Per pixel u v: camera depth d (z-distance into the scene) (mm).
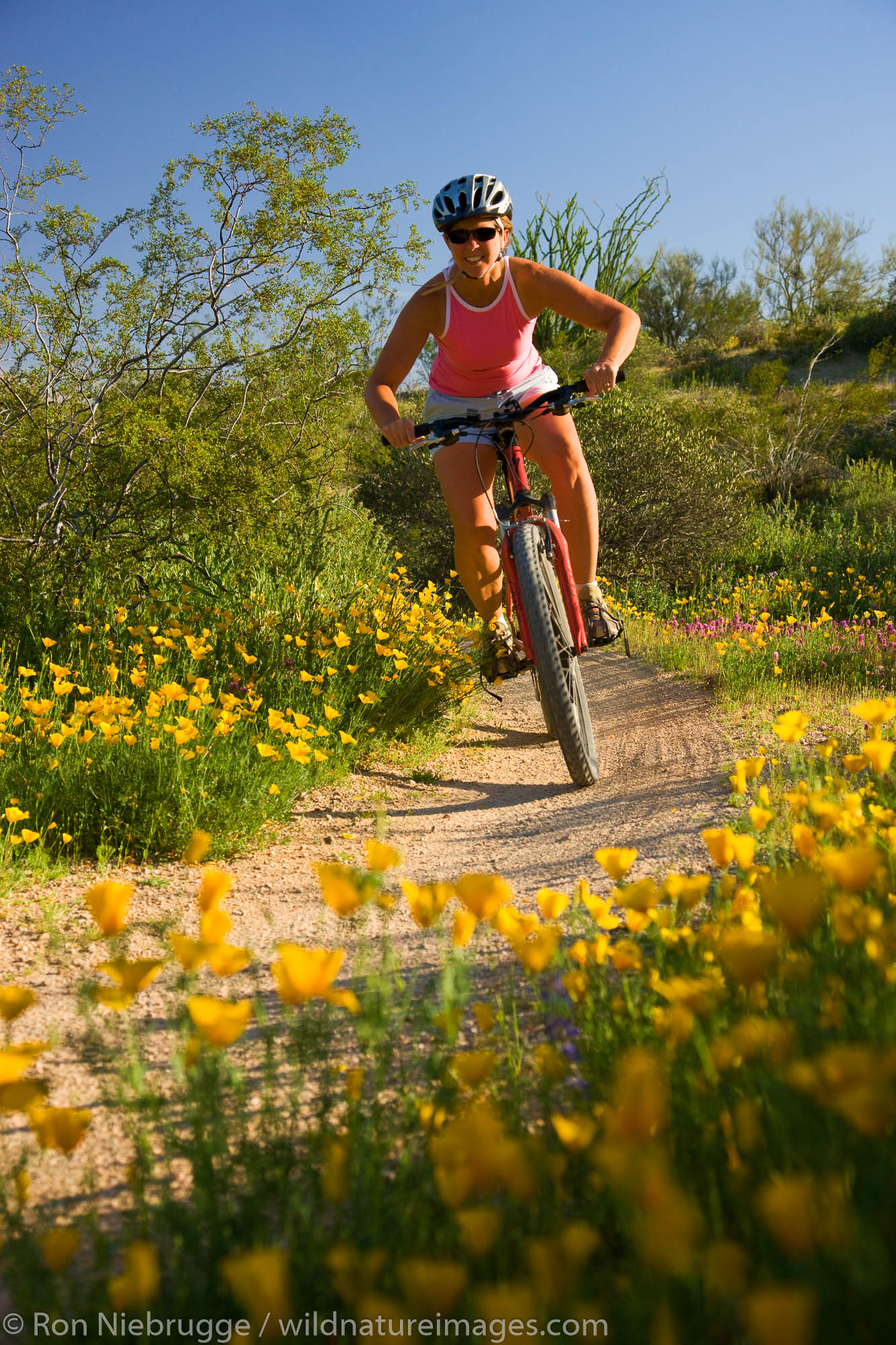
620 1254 1286
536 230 25984
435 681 6371
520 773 5758
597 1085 1573
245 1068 2039
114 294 6609
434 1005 2141
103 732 4141
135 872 3723
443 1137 1318
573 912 2416
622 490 15266
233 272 6855
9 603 6328
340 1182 1215
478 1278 1183
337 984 2490
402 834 4379
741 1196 1164
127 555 6883
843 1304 878
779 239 45219
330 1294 1202
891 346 37562
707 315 43844
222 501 6555
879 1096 902
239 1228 1357
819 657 7617
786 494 21734
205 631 5738
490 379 4820
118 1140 1802
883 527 16781
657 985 1418
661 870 3250
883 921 1771
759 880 1981
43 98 6152
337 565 9148
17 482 6574
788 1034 1229
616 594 14117
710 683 7664
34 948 2896
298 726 4750
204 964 2705
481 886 1589
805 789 2840
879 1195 1016
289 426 7492
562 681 4707
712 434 22766
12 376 6570
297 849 4094
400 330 4801
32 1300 1196
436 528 14523
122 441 6242
